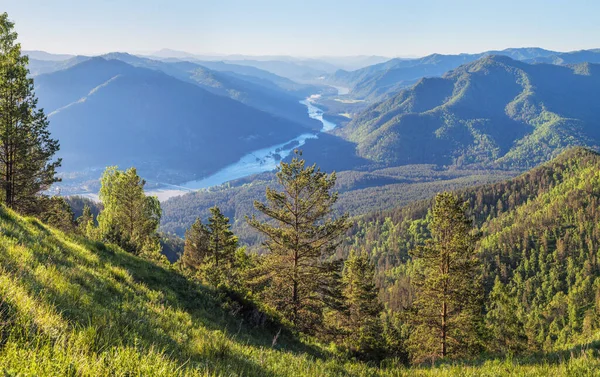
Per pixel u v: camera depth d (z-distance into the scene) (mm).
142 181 40688
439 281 27688
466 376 8273
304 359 8242
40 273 6445
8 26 27156
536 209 180000
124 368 3461
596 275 116000
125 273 11078
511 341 31391
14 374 2777
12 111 28609
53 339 3652
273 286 25109
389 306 113938
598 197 158625
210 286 15094
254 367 5930
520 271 135250
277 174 24484
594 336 14070
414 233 199750
